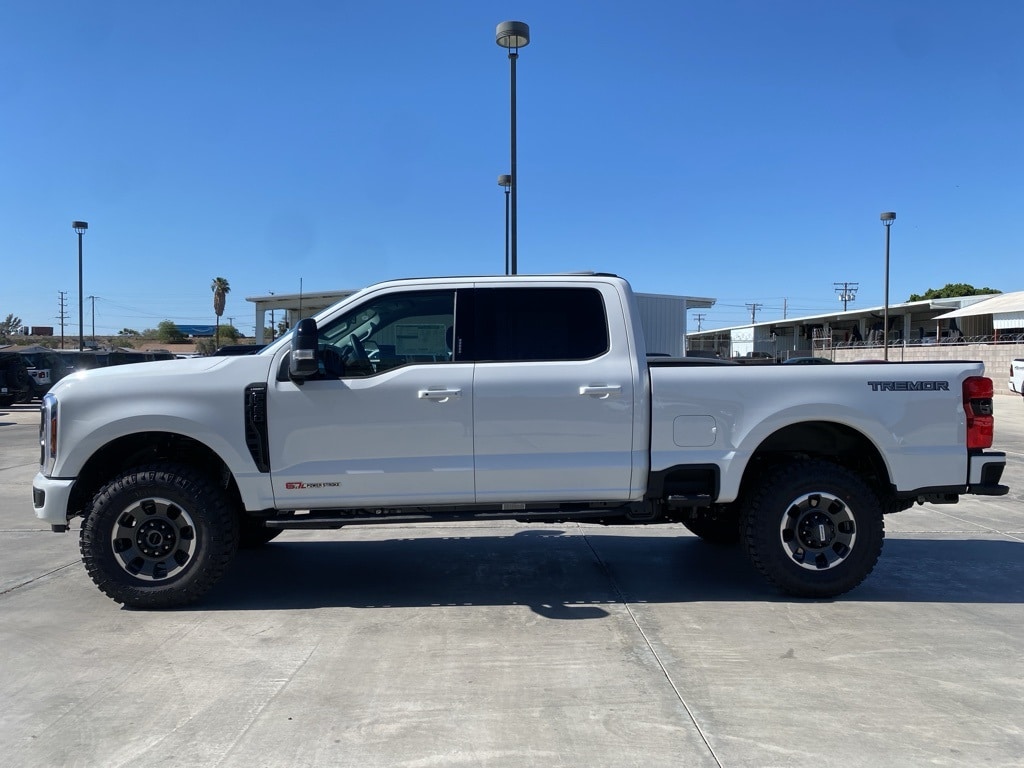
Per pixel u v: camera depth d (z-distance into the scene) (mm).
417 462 4926
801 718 3453
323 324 5027
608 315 5098
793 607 4996
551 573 5844
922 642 4371
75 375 4980
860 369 5066
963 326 45500
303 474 4891
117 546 4891
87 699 3691
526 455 4965
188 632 4598
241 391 4855
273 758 3139
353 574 5848
